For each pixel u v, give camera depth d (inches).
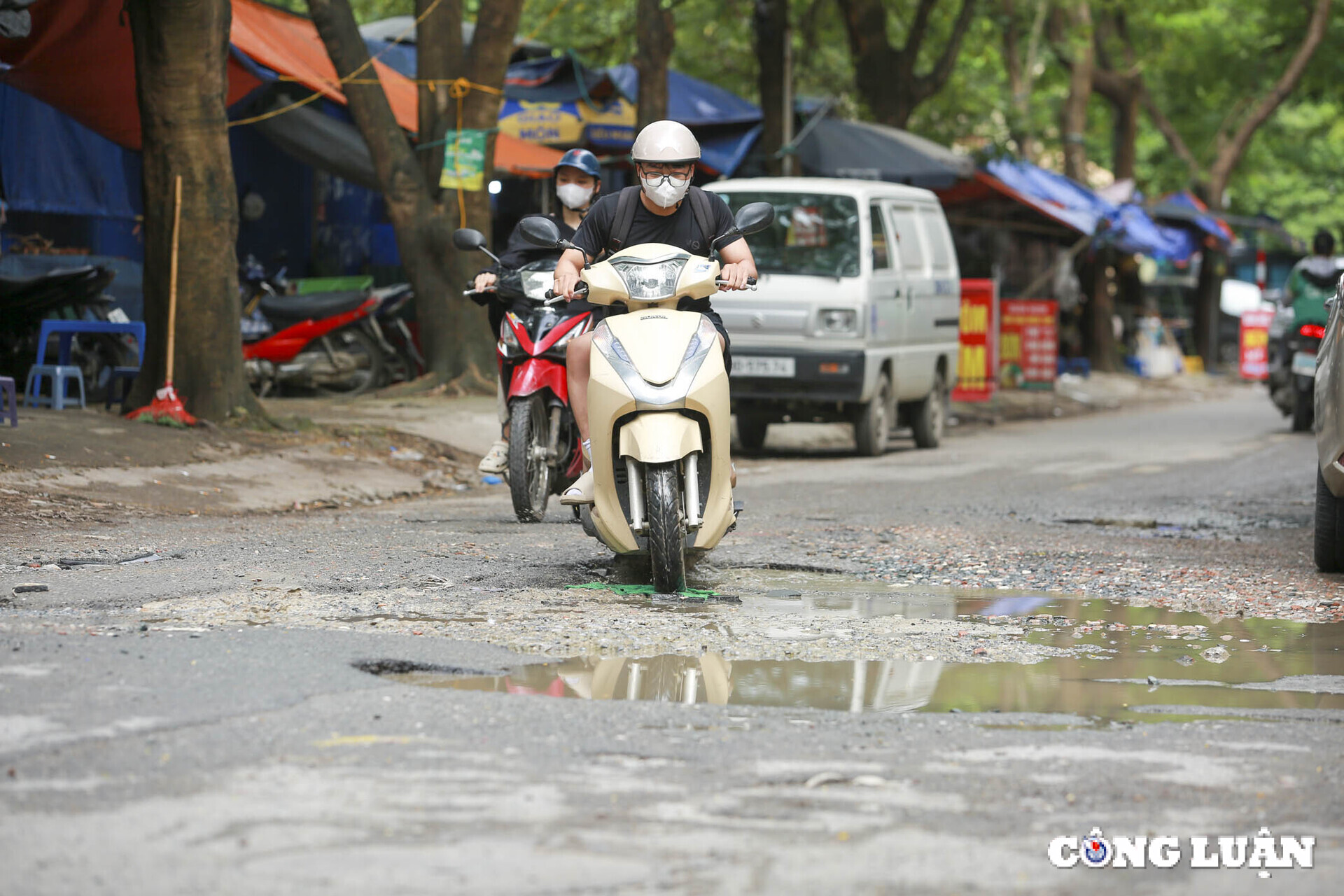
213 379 740.0
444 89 1020.5
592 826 212.7
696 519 399.9
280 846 202.4
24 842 201.9
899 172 1330.0
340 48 995.9
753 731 266.8
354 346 1050.1
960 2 1749.5
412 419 862.5
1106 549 528.4
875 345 911.0
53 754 239.9
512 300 558.3
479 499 673.6
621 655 335.3
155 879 190.4
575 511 438.6
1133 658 346.3
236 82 973.2
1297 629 387.9
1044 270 2057.1
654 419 392.5
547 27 1683.1
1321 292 1131.9
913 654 344.8
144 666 298.8
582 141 1322.6
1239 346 2743.6
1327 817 223.9
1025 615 400.2
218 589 396.8
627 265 406.6
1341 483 459.8
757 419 1007.6
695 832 211.0
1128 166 2220.7
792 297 897.5
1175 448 1016.9
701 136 1391.5
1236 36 2305.6
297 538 500.1
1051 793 232.5
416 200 1019.9
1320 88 2356.1
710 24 1598.2
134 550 460.8
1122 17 2194.9
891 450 1012.5
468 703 280.2
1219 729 275.3
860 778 238.2
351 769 236.8
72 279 818.8
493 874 193.6
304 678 293.6
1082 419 1424.7
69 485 569.9
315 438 751.7
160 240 734.5
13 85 891.4
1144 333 2289.6
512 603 393.4
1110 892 193.3
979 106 1779.0
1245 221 2186.3
